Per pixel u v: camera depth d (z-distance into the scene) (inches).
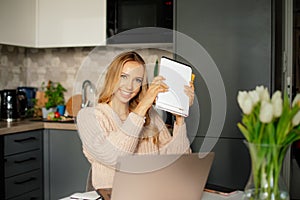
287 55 132.2
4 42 126.5
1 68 142.8
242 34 105.7
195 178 49.2
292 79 132.0
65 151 126.1
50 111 141.7
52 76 152.7
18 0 131.6
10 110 131.1
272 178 37.9
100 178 50.8
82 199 53.2
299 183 132.3
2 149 111.0
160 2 120.9
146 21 123.0
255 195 38.5
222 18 107.7
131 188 46.1
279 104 35.7
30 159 122.8
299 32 131.8
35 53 154.9
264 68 103.7
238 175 106.1
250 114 37.3
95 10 131.3
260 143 37.4
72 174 125.4
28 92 149.5
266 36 103.4
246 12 105.3
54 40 137.4
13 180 115.9
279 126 36.7
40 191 128.0
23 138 119.4
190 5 111.1
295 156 132.8
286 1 131.6
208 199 55.6
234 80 106.6
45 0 137.8
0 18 125.0
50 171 128.4
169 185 47.7
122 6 126.5
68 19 135.2
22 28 133.6
